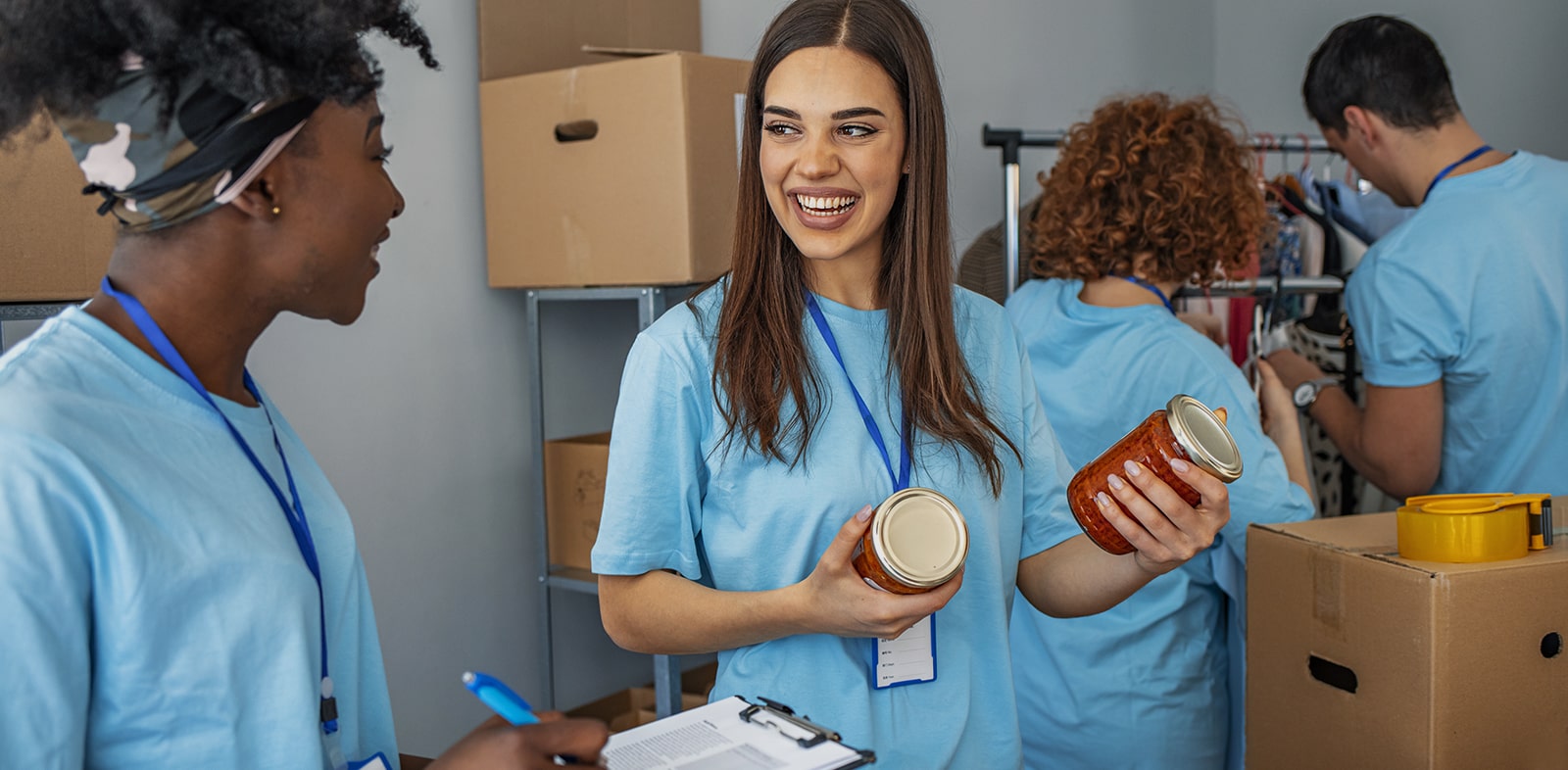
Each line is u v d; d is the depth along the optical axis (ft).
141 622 2.27
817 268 3.88
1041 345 6.00
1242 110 13.99
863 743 3.62
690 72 6.63
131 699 2.30
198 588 2.37
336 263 2.73
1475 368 6.47
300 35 2.47
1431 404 6.64
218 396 2.66
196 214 2.47
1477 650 3.99
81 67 2.34
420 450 7.68
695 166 6.68
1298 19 13.28
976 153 11.22
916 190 3.75
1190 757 5.76
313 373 7.01
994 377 4.09
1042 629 5.80
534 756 2.32
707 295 3.89
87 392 2.36
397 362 7.50
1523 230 6.30
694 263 6.68
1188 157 5.65
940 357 3.80
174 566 2.33
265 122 2.47
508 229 7.62
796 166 3.51
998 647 3.87
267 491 2.64
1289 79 13.42
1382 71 6.69
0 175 4.51
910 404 3.78
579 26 8.07
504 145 7.54
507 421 8.27
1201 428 3.44
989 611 3.85
